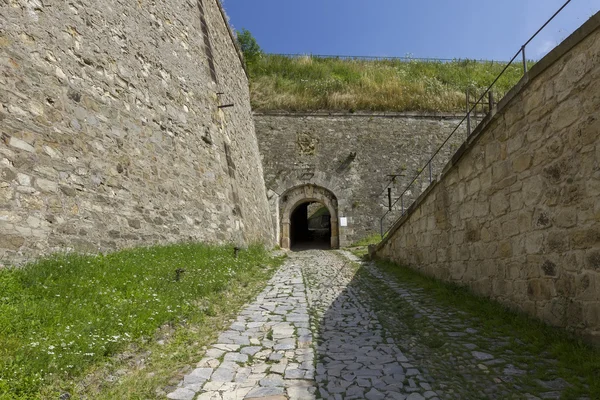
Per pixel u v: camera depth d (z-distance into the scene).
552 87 5.20
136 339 4.71
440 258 8.81
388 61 27.64
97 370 3.96
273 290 8.51
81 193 6.64
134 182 8.02
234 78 16.23
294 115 21.41
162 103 9.59
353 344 5.42
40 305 4.51
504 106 6.23
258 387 4.09
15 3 6.05
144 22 9.55
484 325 5.84
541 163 5.43
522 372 4.29
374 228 19.91
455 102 22.56
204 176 10.77
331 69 25.36
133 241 7.64
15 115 5.70
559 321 5.04
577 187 4.75
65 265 5.59
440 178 8.68
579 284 4.70
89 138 7.06
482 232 7.05
